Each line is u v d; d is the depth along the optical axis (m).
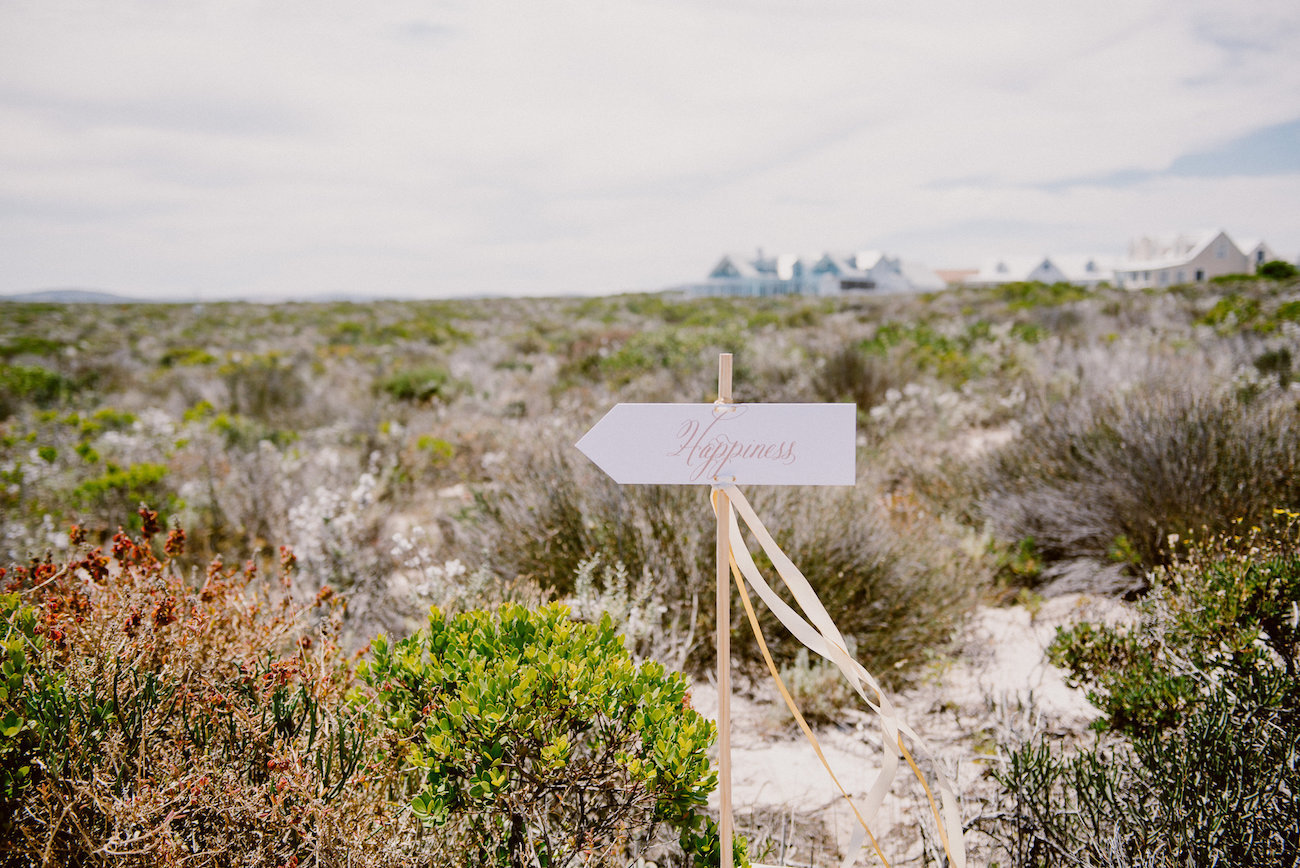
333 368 14.89
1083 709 2.76
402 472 6.14
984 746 2.62
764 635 3.21
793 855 2.14
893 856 2.14
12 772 1.45
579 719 1.73
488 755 1.64
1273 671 2.15
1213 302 18.67
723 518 1.55
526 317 32.69
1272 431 3.71
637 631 2.79
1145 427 3.95
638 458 1.58
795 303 31.22
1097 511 3.86
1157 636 2.61
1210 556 2.85
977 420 7.37
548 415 7.23
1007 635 3.48
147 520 2.51
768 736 2.79
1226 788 1.80
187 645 1.92
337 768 1.72
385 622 3.24
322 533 3.89
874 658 3.13
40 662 1.72
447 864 1.65
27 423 8.28
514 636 1.93
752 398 7.38
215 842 1.46
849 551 3.34
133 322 32.62
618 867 1.77
